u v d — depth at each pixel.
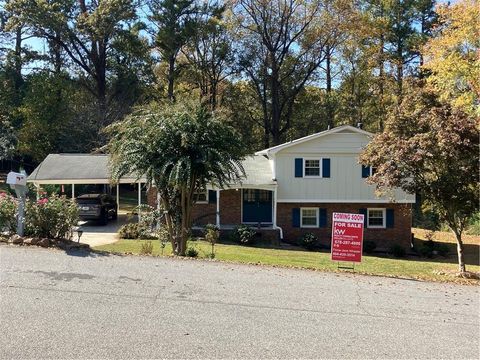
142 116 13.21
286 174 25.48
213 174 13.24
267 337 6.02
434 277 11.95
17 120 40.25
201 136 12.75
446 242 26.16
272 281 8.90
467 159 12.54
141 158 12.73
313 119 43.78
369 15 42.31
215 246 19.20
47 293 7.38
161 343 5.64
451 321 7.05
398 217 25.47
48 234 10.87
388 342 6.07
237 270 9.63
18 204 10.74
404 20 43.28
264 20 41.97
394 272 14.29
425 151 12.38
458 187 12.76
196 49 44.75
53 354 5.20
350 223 11.43
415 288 9.06
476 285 9.87
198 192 13.66
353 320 6.88
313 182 25.50
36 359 5.06
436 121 12.63
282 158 25.48
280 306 7.35
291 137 45.25
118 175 13.14
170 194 13.53
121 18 39.34
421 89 13.86
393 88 42.50
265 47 43.44
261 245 23.11
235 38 43.41
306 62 43.22
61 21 38.44
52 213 10.80
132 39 40.59
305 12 41.47
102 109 37.34
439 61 23.02
